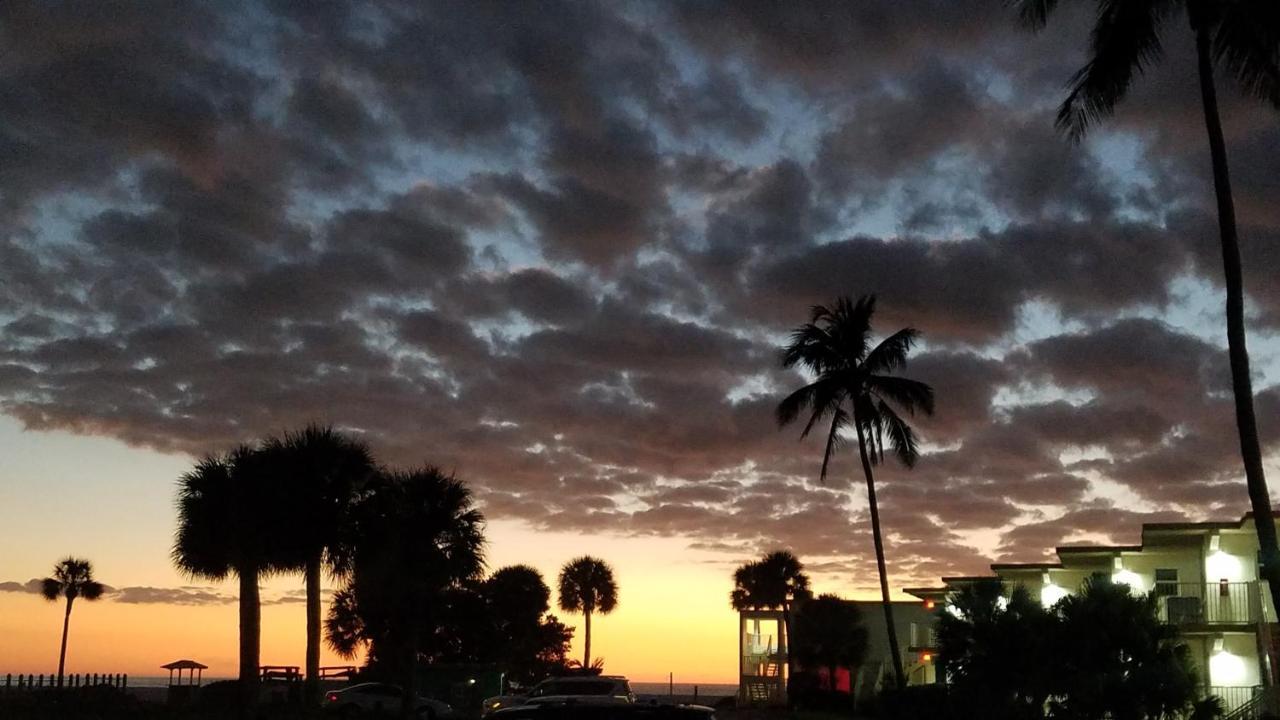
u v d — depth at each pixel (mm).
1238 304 20234
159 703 39562
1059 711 24578
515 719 15836
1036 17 22391
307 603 38031
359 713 39312
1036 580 44719
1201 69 21094
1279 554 19562
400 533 38438
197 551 37156
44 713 35031
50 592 71375
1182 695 23844
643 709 15883
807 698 56281
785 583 62625
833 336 43656
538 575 69688
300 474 37094
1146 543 41469
